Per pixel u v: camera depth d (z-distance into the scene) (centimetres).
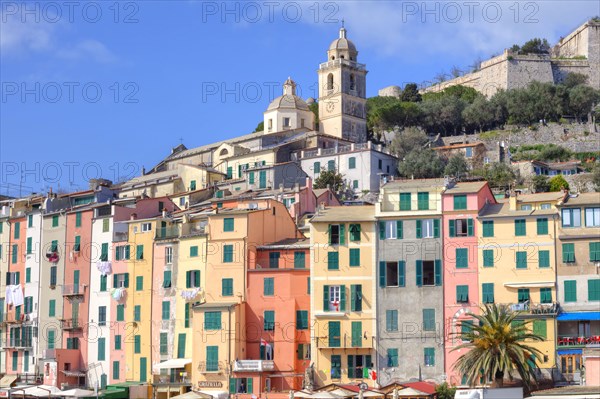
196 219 14325
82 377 14788
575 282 11988
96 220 15250
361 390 11094
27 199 17088
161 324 14025
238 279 13412
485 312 11738
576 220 12169
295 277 13225
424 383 11862
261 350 13138
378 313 12675
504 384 11281
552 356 11806
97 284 14975
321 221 13062
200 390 13025
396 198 12925
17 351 15825
